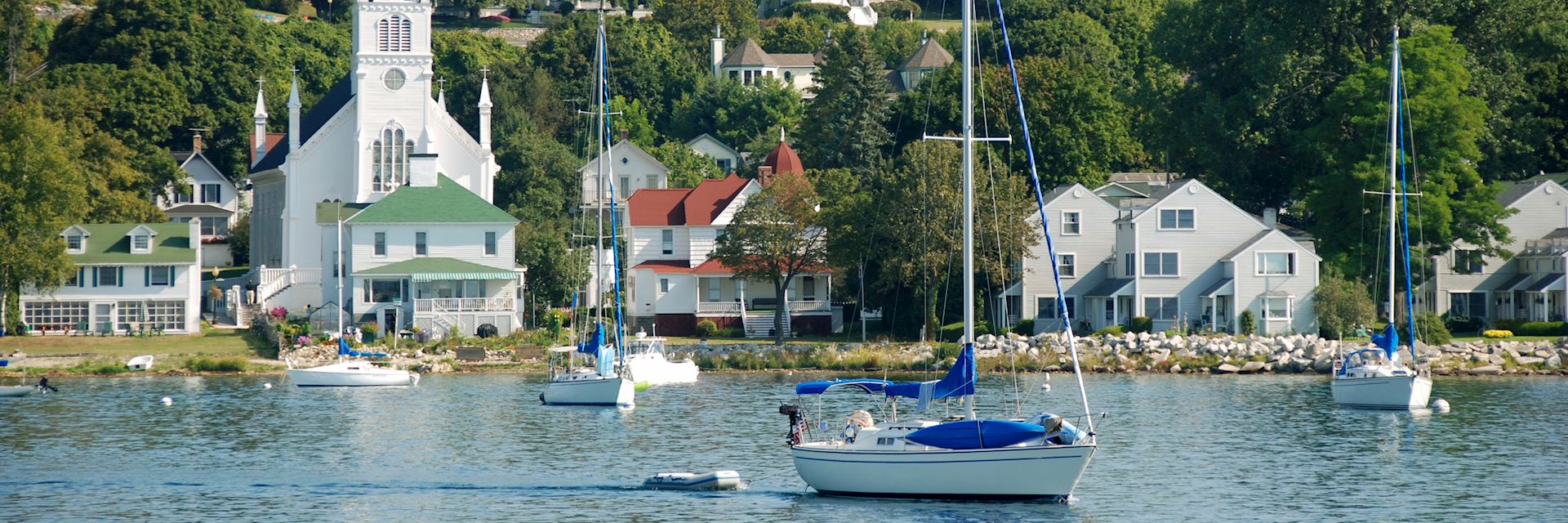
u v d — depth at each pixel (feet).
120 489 640.99
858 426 610.65
